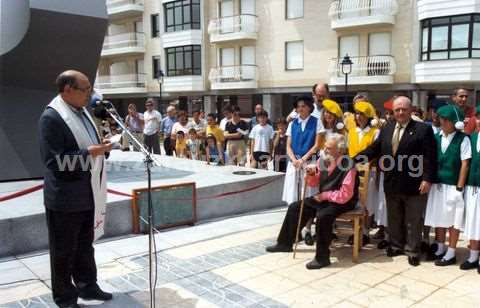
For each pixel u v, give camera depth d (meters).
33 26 6.02
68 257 3.37
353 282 4.02
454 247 4.45
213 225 5.90
